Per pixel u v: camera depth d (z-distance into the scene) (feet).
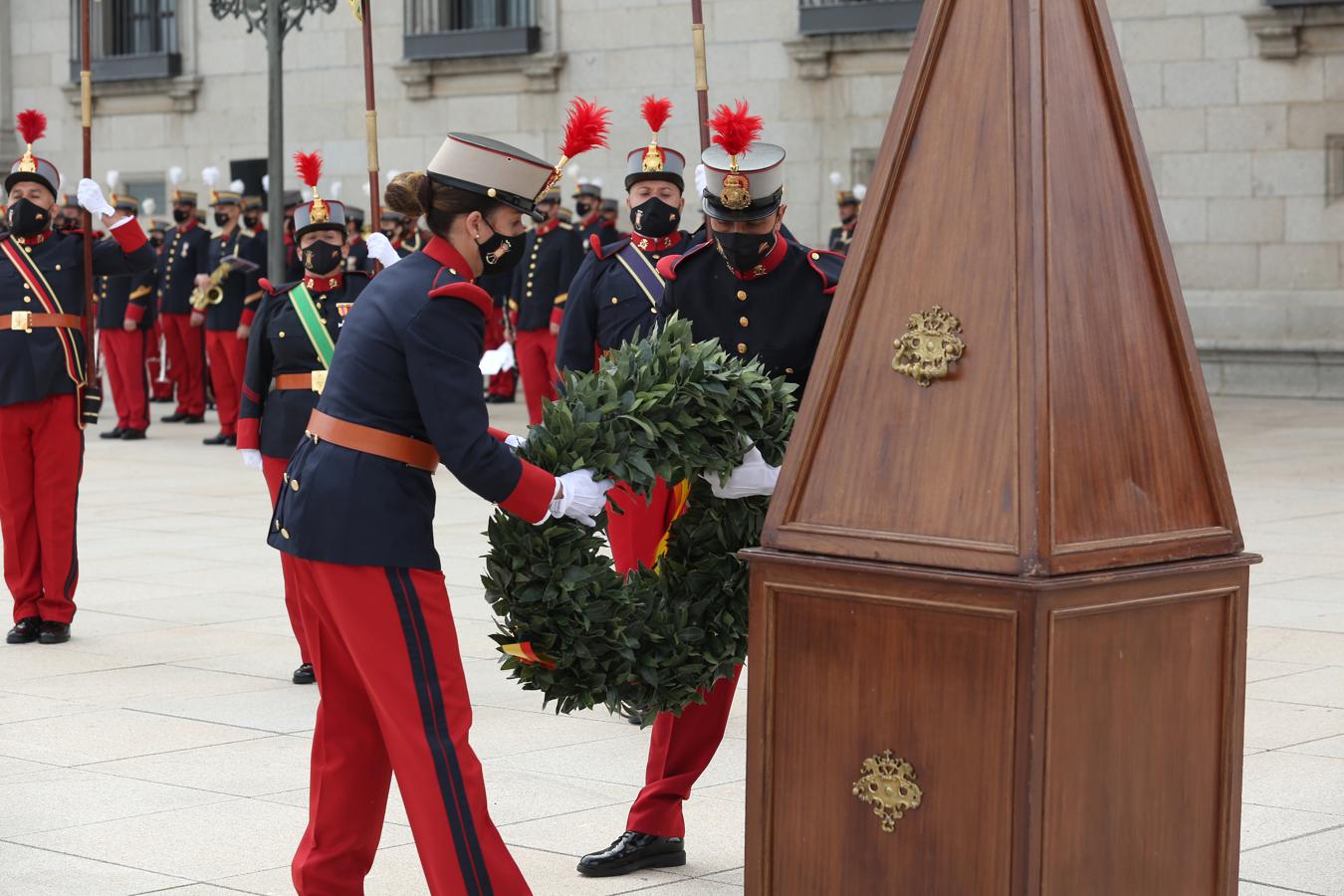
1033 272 9.75
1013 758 9.56
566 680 12.84
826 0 66.28
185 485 43.86
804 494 10.55
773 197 14.74
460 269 12.55
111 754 19.06
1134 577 9.82
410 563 12.30
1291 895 14.11
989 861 9.71
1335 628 24.62
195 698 21.72
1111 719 9.93
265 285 23.61
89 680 22.74
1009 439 9.70
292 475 12.68
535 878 14.88
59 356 24.86
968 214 10.11
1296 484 39.86
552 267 49.29
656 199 21.86
